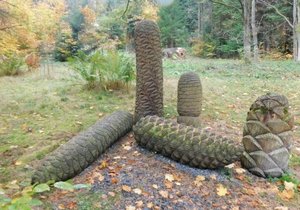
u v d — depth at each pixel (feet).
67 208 7.38
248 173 9.64
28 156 10.38
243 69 33.35
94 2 77.10
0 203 3.87
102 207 7.52
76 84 21.77
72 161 8.50
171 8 76.89
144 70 11.50
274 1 57.41
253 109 9.63
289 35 59.41
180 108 11.07
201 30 74.23
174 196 8.08
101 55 20.62
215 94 20.54
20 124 13.96
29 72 31.68
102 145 9.70
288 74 29.91
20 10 30.19
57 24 48.83
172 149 9.43
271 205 8.18
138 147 10.48
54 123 14.03
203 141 9.18
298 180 9.43
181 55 56.85
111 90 20.01
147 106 11.60
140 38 11.45
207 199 8.13
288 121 9.32
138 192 8.07
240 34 60.54
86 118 14.74
